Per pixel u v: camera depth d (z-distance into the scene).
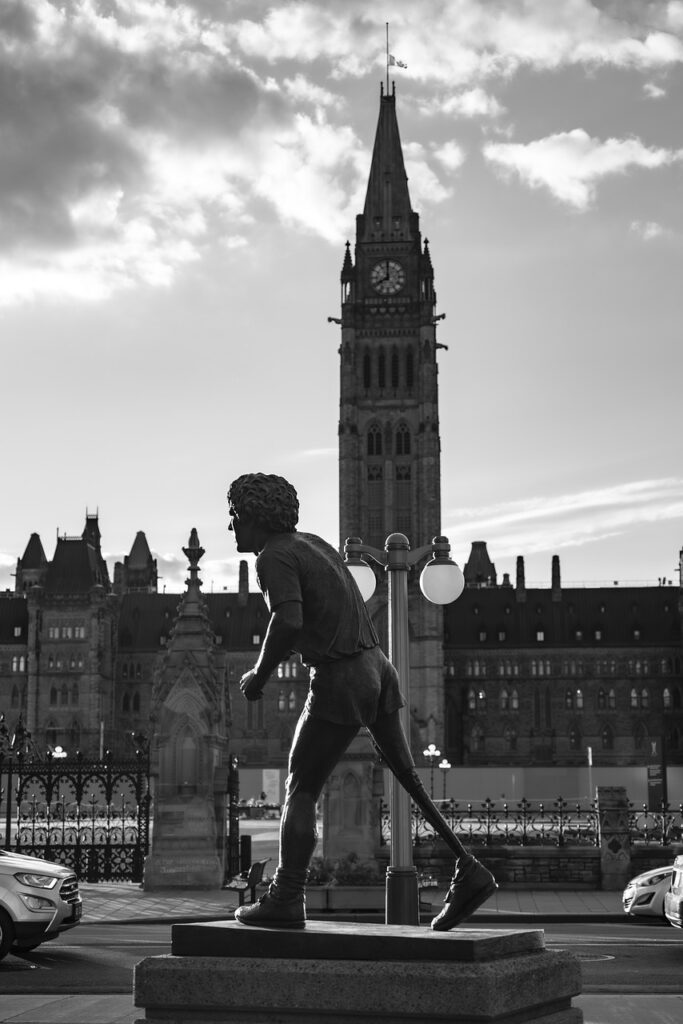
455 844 9.83
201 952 9.28
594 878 42.78
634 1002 16.66
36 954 24.08
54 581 198.12
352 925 9.74
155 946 25.64
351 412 185.88
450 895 9.68
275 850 56.16
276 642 9.70
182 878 39.59
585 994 18.00
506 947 9.05
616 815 43.00
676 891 25.33
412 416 187.25
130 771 42.56
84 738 193.88
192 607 41.81
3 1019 14.57
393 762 10.20
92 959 23.30
